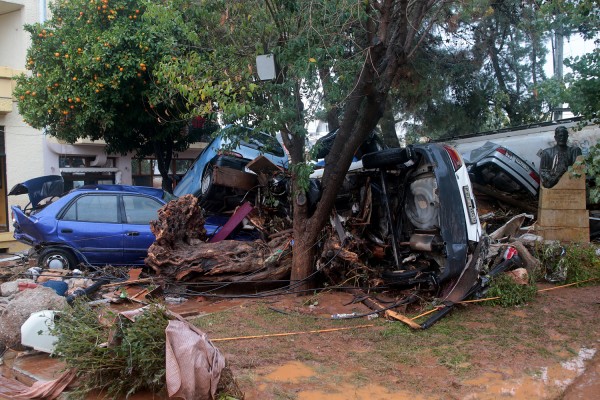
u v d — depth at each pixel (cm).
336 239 762
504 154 1109
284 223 904
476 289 694
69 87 1204
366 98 694
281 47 751
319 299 725
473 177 1113
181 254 812
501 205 1140
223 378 427
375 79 703
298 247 764
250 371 482
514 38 1600
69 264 938
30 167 1556
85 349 441
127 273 897
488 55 1612
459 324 616
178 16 814
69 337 457
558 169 952
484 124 1748
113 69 1192
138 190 1059
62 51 1227
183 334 416
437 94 1516
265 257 805
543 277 817
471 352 526
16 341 556
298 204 755
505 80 1698
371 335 580
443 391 440
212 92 695
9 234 1505
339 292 754
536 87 773
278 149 1105
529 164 1135
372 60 677
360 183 797
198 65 760
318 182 774
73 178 1653
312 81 728
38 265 934
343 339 569
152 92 1177
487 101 1655
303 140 758
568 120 1177
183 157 1953
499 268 738
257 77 788
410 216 734
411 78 1423
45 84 1240
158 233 816
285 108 714
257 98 770
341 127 736
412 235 729
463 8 1241
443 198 677
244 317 655
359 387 449
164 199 1062
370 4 735
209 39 832
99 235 946
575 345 551
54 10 1335
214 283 795
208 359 416
